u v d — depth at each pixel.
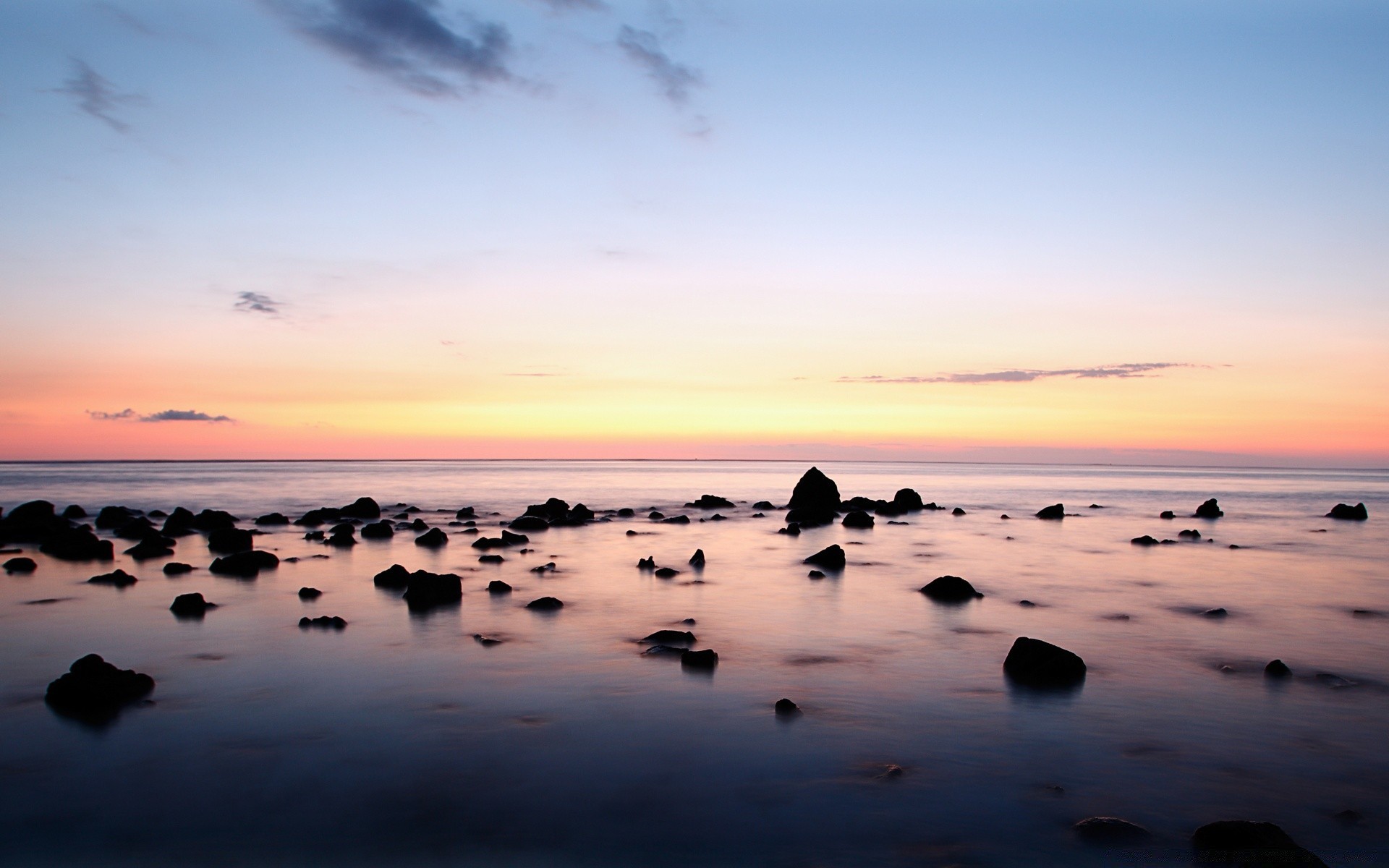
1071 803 9.14
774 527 43.50
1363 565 29.17
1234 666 14.78
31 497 66.88
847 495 84.00
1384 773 10.04
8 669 14.25
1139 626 18.27
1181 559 30.58
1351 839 8.41
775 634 17.02
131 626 17.47
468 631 17.09
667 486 95.56
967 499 74.88
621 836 8.39
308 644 15.95
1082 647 16.17
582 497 71.38
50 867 7.83
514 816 8.83
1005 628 17.88
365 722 11.57
